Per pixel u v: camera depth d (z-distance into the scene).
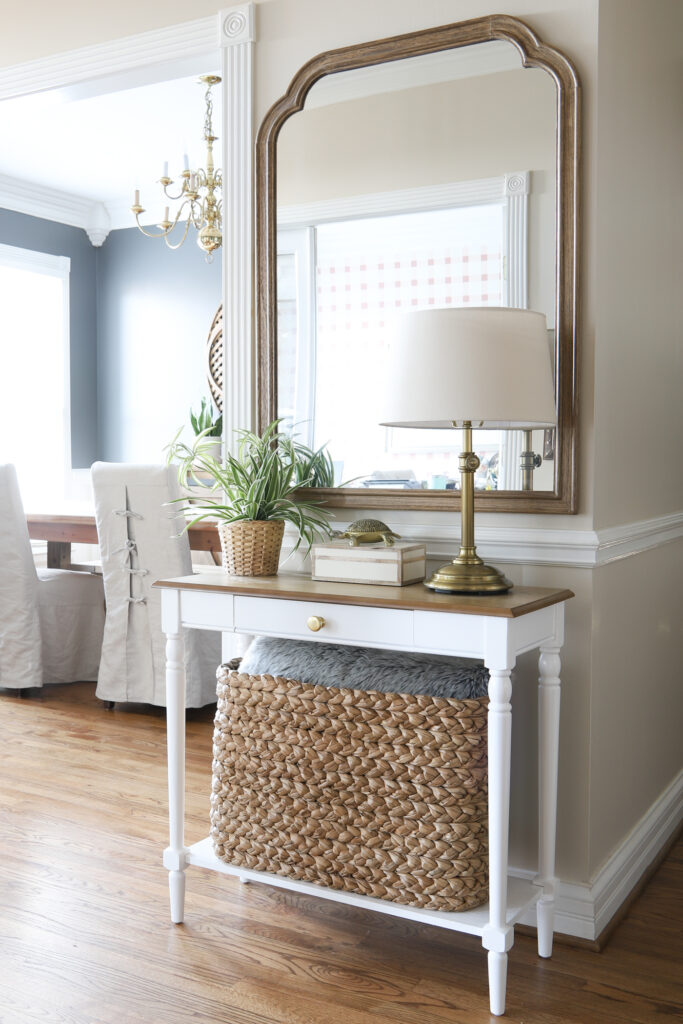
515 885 2.05
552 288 2.18
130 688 3.90
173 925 2.17
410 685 1.98
